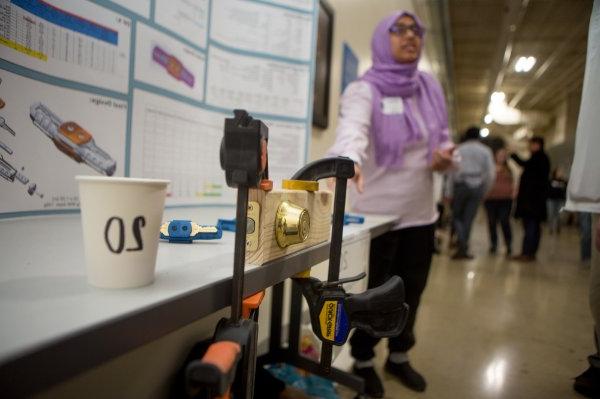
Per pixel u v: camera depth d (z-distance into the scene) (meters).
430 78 1.54
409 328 1.48
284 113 1.41
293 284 1.33
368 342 1.42
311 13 1.43
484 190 3.92
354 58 2.60
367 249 1.04
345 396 1.36
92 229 0.37
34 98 0.76
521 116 9.70
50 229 0.68
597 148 0.97
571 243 5.45
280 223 0.55
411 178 1.41
